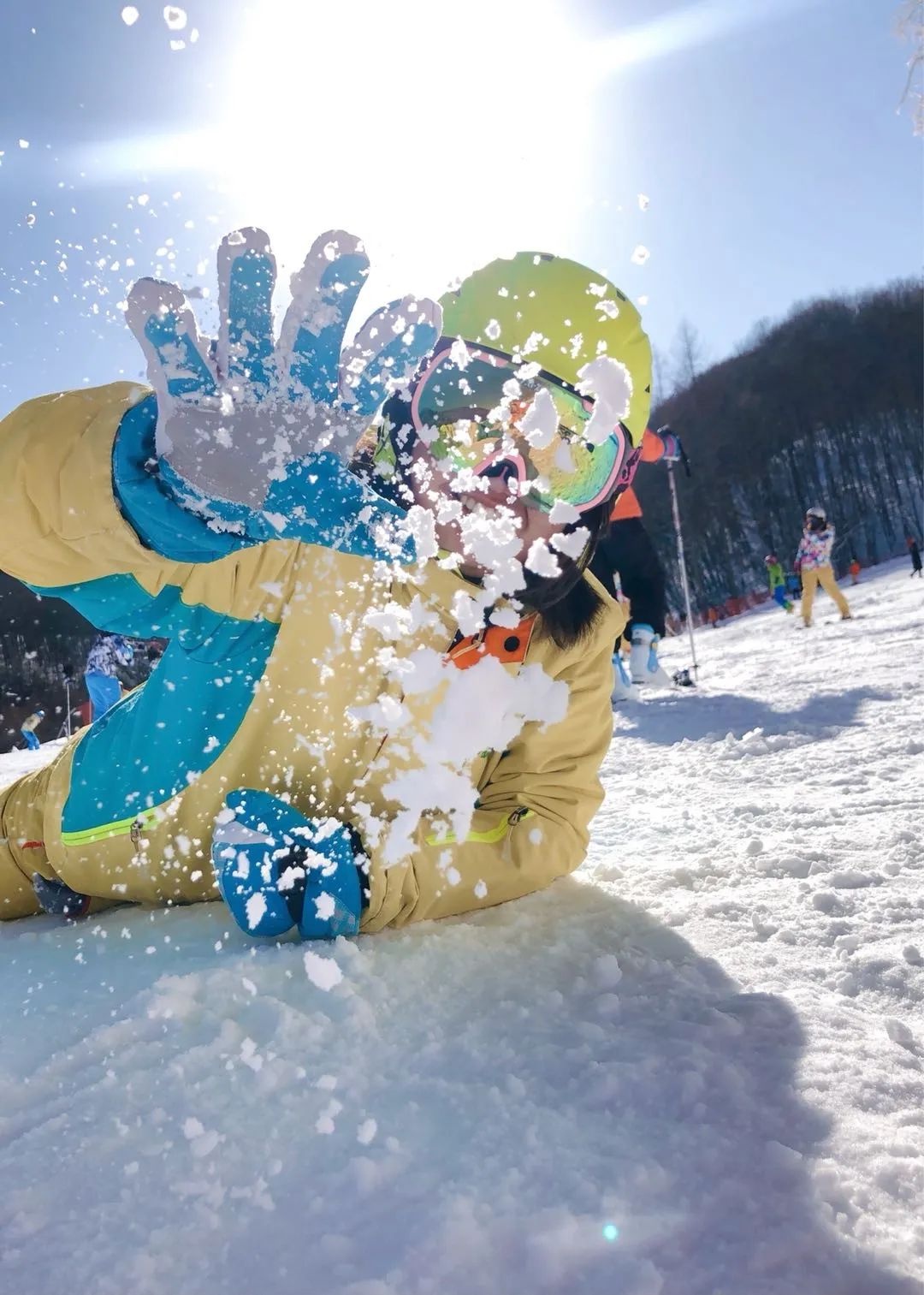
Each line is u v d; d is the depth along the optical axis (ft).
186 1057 2.81
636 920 4.25
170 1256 2.10
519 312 3.71
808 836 5.65
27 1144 2.47
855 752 8.30
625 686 14.88
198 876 4.51
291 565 4.08
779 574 67.26
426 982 3.46
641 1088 2.72
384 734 4.15
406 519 3.19
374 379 2.98
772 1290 1.96
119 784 4.54
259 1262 2.08
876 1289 1.97
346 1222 2.18
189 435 2.91
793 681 14.47
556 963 3.70
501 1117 2.57
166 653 4.48
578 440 3.77
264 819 3.70
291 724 4.20
